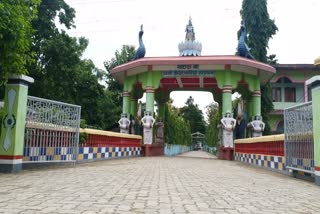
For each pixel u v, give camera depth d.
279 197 5.72
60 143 10.51
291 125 9.60
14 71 8.30
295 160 9.32
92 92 23.48
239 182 7.79
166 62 20.56
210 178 8.45
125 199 4.96
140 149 21.41
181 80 23.55
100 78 26.67
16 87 8.70
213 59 19.95
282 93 28.72
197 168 11.84
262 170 12.05
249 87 21.19
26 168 9.41
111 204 4.55
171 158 19.61
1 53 7.53
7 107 8.66
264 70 20.77
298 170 9.04
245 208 4.57
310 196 5.97
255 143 14.23
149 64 20.84
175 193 5.69
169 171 10.11
